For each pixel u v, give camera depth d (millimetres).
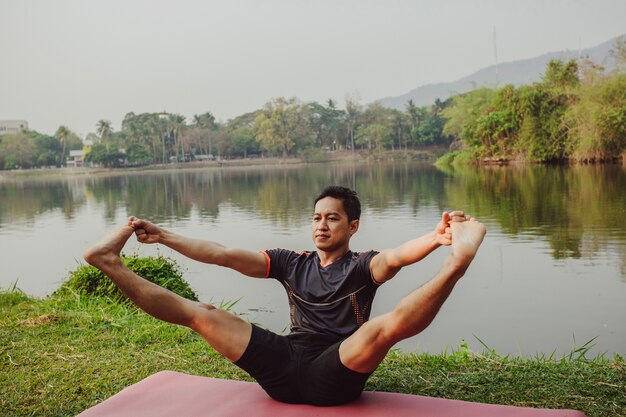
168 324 4453
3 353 3869
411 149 97938
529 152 39469
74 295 5410
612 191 19047
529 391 2947
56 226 17281
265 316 5930
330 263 2467
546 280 7340
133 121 108625
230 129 112812
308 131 99438
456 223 2045
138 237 2434
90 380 3332
